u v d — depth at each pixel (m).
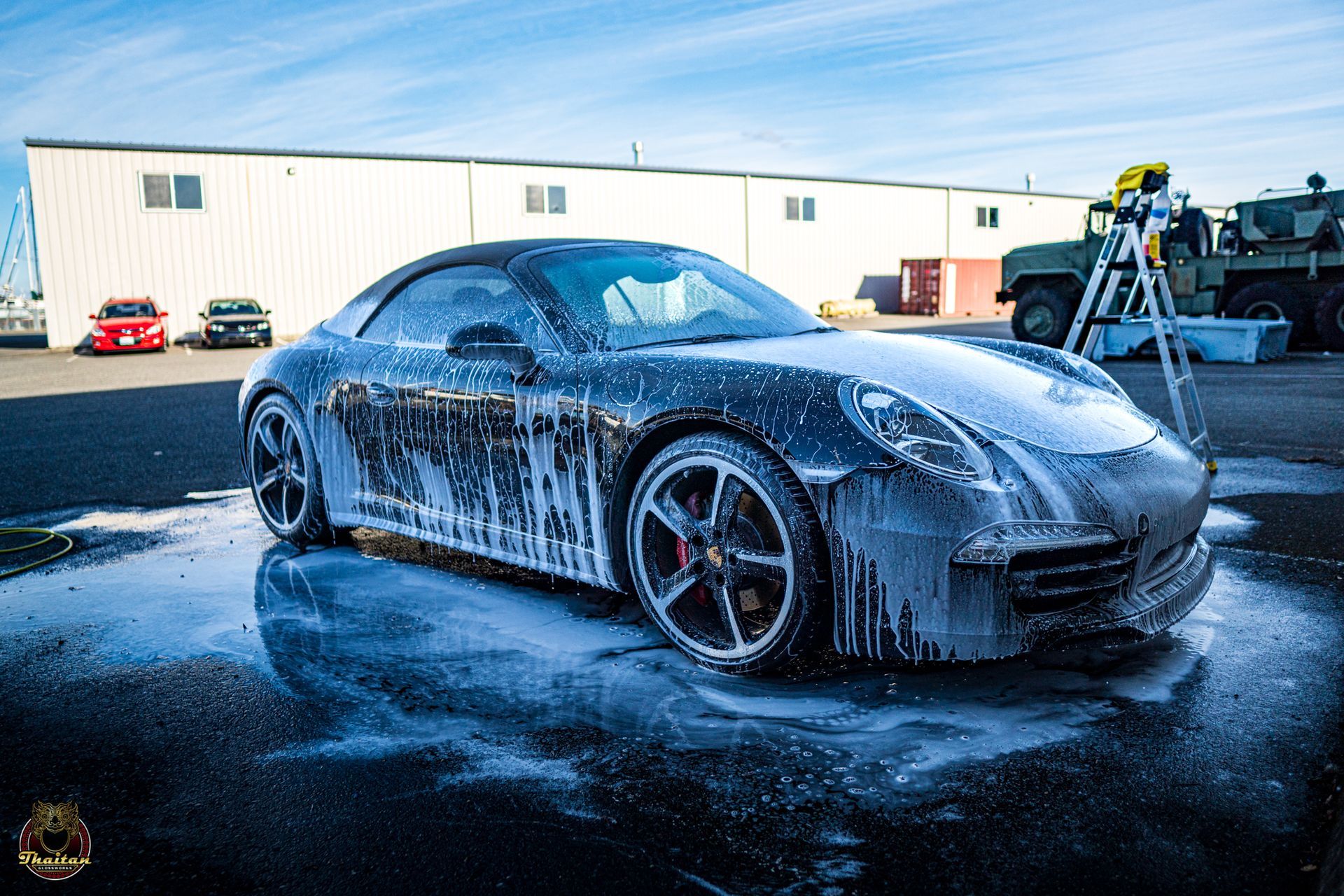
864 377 2.23
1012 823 1.60
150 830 1.66
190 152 22.80
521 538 2.73
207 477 5.20
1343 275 12.07
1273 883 1.42
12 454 6.13
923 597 1.95
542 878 1.49
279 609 2.87
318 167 24.08
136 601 2.99
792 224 31.17
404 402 3.00
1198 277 12.90
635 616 2.71
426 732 2.01
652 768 1.82
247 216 23.50
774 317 3.03
